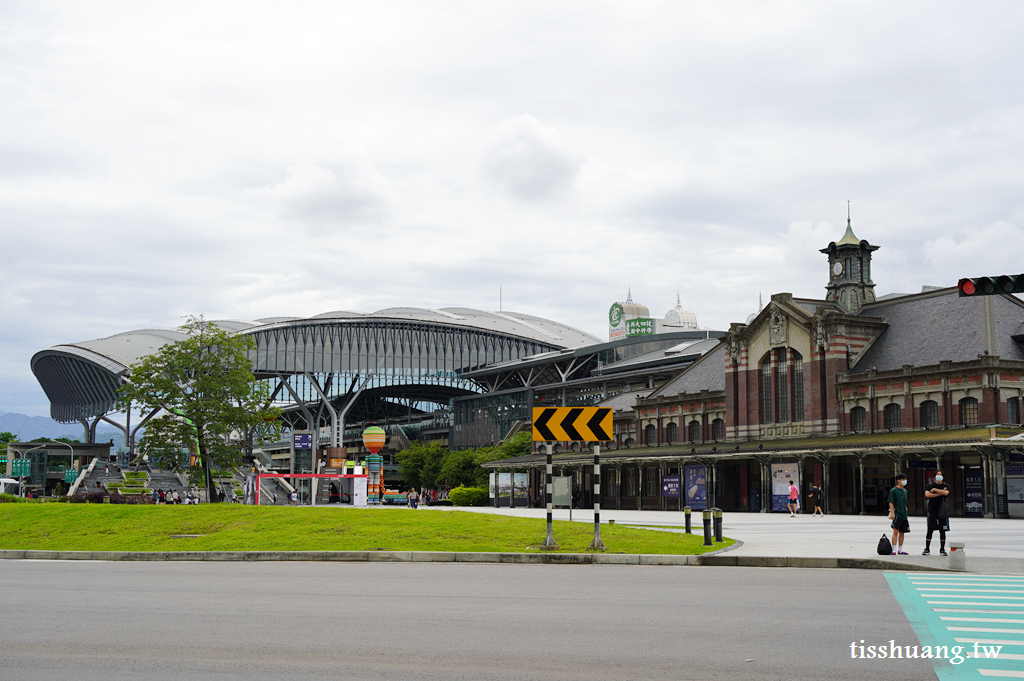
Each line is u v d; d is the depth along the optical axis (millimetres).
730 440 77562
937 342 65438
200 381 72438
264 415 75438
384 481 188875
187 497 88188
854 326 70688
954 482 58562
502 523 32500
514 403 155375
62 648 12102
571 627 13688
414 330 178125
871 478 64188
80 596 17547
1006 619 14445
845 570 22688
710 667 10961
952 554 22047
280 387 177125
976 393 58906
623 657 11508
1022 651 11945
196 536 32125
